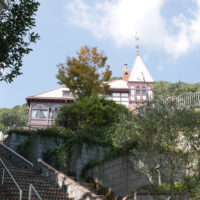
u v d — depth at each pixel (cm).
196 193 1060
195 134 1079
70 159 1756
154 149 1090
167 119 1072
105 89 2800
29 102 3728
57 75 2753
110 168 1560
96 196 1083
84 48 2828
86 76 2733
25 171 1506
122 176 1441
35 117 3581
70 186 1244
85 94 2698
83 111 2255
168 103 1110
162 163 1144
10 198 1034
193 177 1041
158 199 1126
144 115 1161
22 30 1096
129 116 1398
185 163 1030
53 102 3675
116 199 1445
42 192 1182
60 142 1959
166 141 1066
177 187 1174
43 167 1529
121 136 1457
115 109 2205
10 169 1473
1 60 1080
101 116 2173
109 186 1534
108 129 2008
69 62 2770
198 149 1050
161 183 1279
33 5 1108
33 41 1118
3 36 1073
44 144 1892
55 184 1359
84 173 1753
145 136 1131
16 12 1097
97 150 1859
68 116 2314
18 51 1102
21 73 1111
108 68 2819
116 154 1532
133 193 1177
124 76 4531
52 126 2405
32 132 2228
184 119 1066
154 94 1221
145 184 1287
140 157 1184
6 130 2733
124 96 3903
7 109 6406
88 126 2134
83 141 1830
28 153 2008
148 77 4134
